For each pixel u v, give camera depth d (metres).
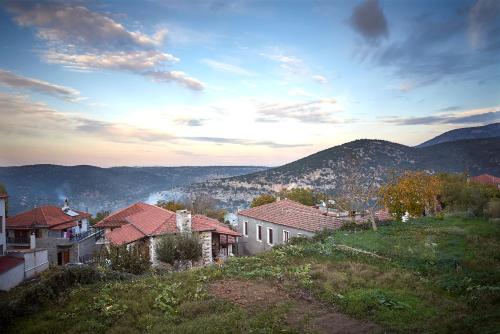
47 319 15.05
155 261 31.00
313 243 29.45
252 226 46.59
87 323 13.97
